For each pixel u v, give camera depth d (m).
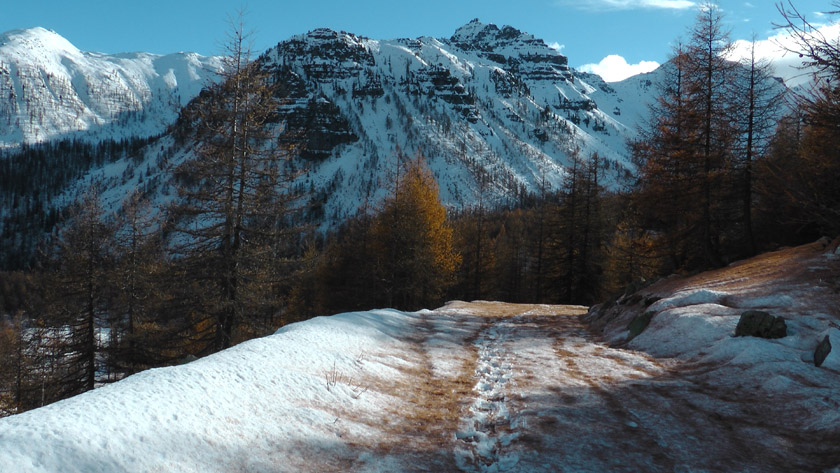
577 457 7.00
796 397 8.90
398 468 6.56
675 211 25.97
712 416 8.70
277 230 20.52
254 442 6.45
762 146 24.78
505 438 7.89
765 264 20.42
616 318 19.98
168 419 6.25
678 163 25.69
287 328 13.30
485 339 17.44
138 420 6.00
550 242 44.22
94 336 23.78
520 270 61.47
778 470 6.64
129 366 23.88
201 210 18.95
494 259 51.41
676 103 25.92
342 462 6.52
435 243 34.31
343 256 41.59
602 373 12.10
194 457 5.76
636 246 30.25
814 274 16.42
